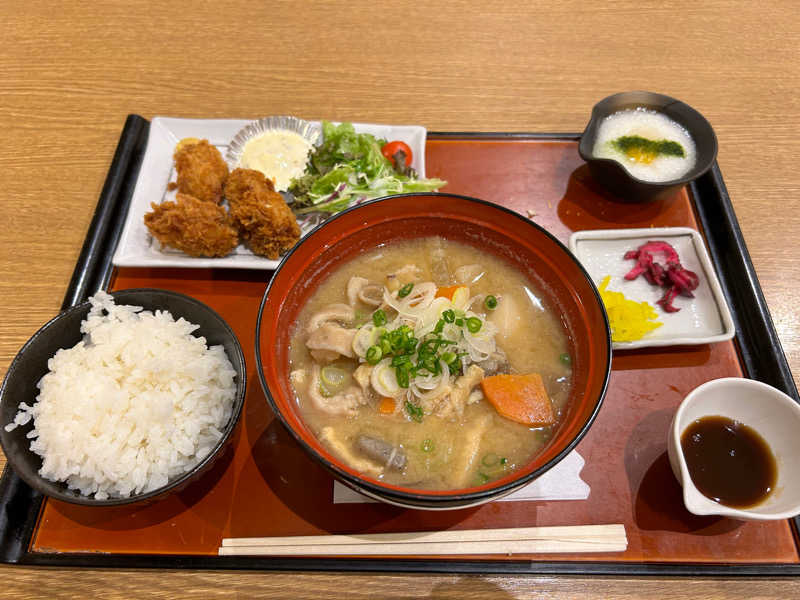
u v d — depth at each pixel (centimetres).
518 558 32
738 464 33
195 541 32
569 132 48
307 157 46
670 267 40
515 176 46
